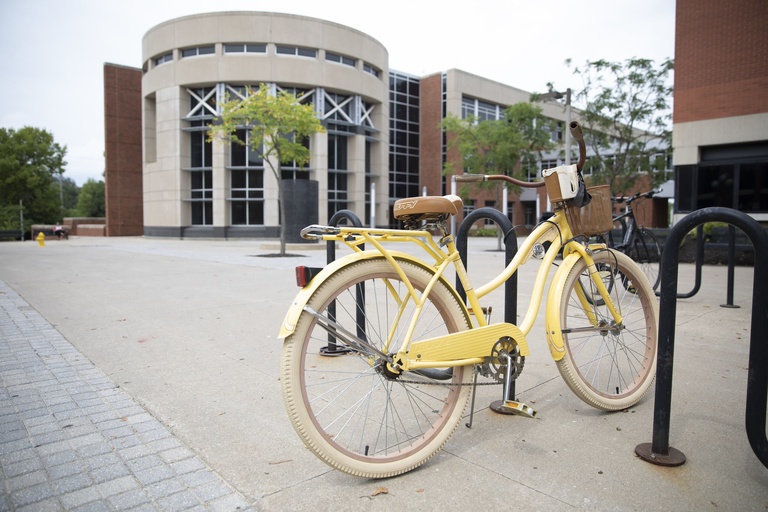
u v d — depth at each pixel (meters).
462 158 21.97
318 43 30.81
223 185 30.50
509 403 2.62
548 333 2.98
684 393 3.54
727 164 16.09
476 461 2.60
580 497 2.25
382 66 35.06
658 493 2.28
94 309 6.78
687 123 16.44
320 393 3.58
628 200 7.18
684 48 16.38
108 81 37.47
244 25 29.78
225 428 3.04
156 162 32.41
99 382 3.86
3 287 8.88
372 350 2.40
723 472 2.46
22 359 4.47
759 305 2.20
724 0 15.55
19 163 45.59
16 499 2.25
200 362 4.38
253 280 9.79
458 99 38.97
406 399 3.46
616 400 3.17
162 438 2.89
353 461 2.33
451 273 8.87
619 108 19.75
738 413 3.18
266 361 4.40
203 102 30.86
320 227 2.32
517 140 20.20
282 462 2.62
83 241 30.00
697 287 6.79
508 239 3.07
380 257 2.44
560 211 3.07
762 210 15.53
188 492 2.32
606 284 3.36
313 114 19.83
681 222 2.44
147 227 33.91
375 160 35.72
